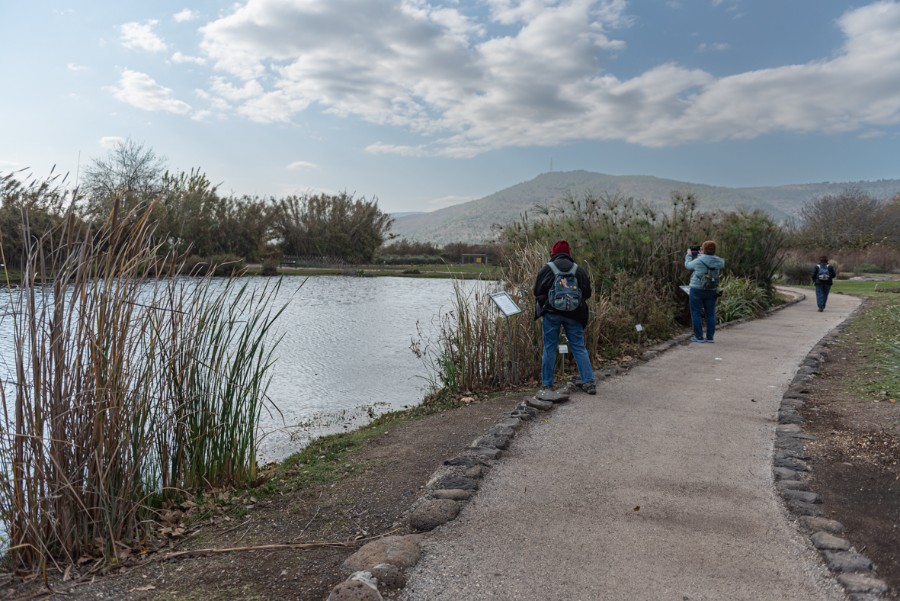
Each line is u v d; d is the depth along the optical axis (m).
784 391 7.18
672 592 3.08
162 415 4.70
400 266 53.03
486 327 8.48
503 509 4.07
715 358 9.27
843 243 49.03
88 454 3.92
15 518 3.75
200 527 4.31
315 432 7.44
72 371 3.92
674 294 12.84
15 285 4.15
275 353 12.60
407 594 3.09
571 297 7.02
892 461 4.86
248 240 43.25
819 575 3.24
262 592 3.24
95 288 3.99
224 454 5.23
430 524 3.88
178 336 4.88
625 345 9.88
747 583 3.16
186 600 3.19
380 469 5.24
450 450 5.54
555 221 12.12
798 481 4.48
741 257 17.00
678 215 13.48
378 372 10.88
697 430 5.71
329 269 47.03
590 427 5.82
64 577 3.58
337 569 3.44
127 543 4.02
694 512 3.99
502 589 3.12
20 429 3.75
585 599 3.03
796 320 14.60
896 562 3.37
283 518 4.34
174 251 4.73
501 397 7.73
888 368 7.98
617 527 3.79
